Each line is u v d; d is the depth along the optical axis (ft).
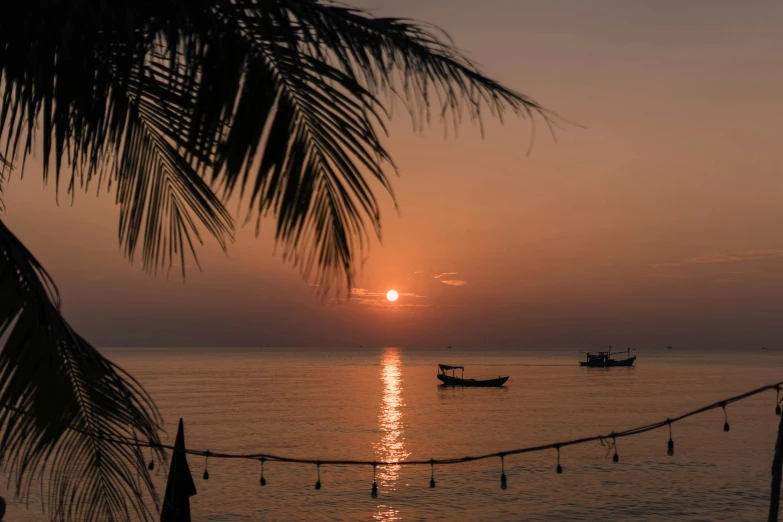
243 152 9.32
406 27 9.57
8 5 10.19
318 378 595.88
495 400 357.41
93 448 13.26
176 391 422.41
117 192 12.82
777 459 21.93
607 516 119.14
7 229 11.19
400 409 307.78
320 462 24.95
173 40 9.46
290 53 9.34
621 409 305.12
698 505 125.39
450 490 138.51
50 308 11.14
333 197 9.43
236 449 191.72
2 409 11.41
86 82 10.55
